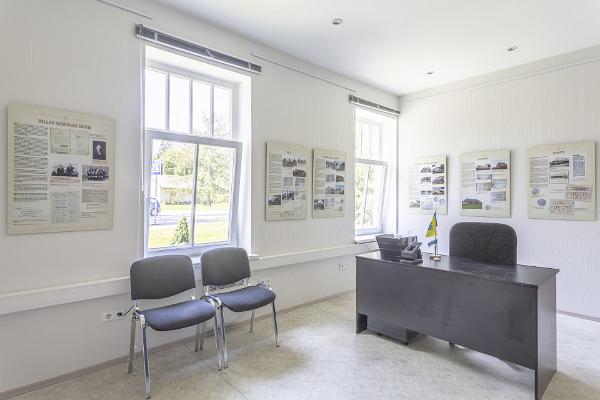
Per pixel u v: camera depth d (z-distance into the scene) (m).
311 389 2.32
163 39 2.78
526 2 2.74
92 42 2.49
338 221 4.44
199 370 2.56
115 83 2.60
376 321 3.18
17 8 2.19
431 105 4.88
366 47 3.61
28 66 2.23
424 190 4.93
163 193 3.05
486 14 2.93
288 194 3.81
